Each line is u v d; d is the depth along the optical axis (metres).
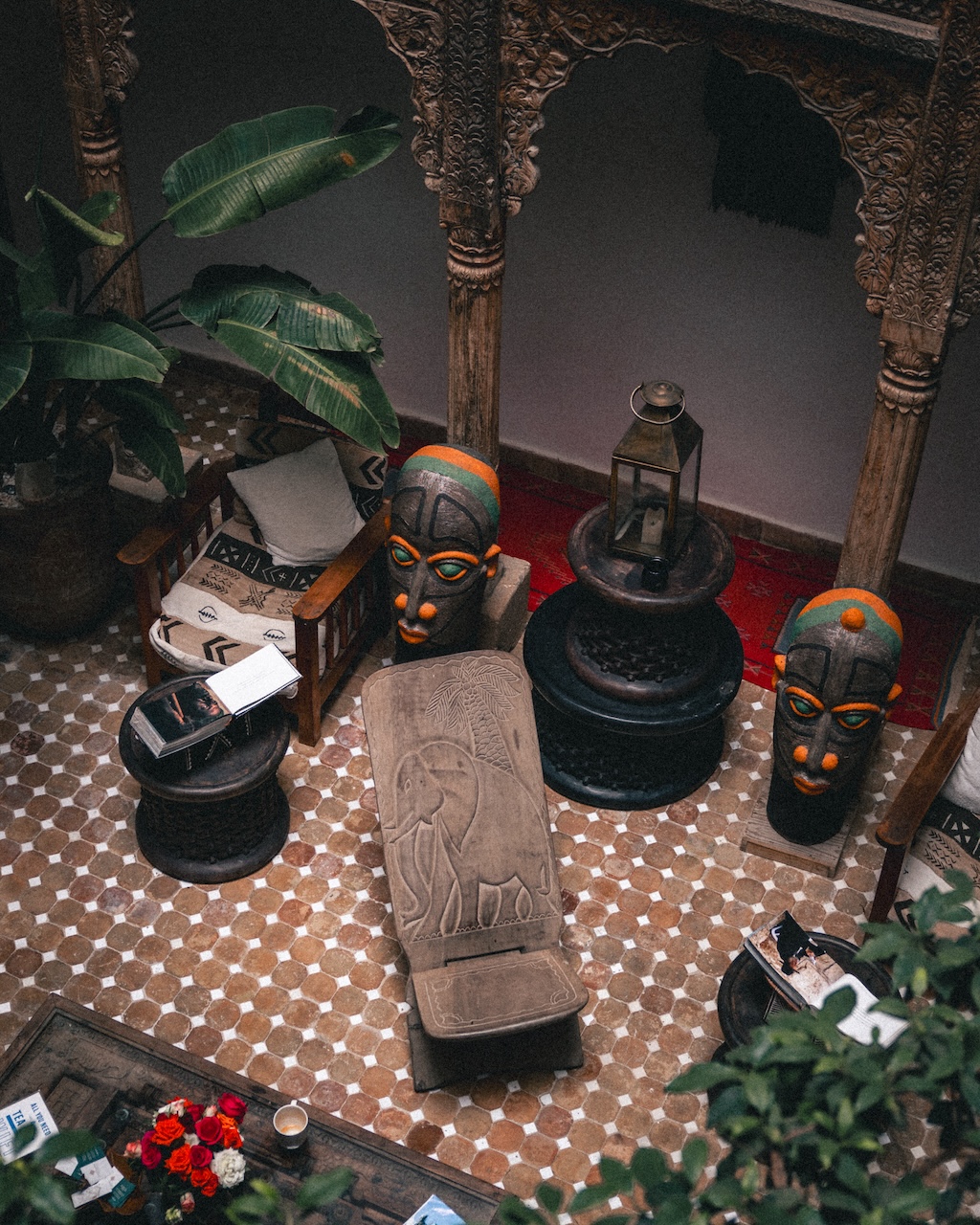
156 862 6.59
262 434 7.45
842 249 7.18
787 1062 3.32
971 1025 3.11
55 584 7.25
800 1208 3.02
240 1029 6.08
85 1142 2.96
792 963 5.48
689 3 5.36
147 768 6.18
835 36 5.16
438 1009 5.52
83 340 6.26
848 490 7.95
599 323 8.01
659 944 6.45
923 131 5.20
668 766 6.86
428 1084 5.86
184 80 8.34
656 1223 3.00
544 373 8.34
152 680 7.12
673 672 6.58
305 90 8.11
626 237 7.65
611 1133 5.81
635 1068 6.02
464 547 6.39
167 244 9.02
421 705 6.11
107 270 7.36
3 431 6.90
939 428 7.49
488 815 5.95
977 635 7.83
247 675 6.37
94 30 6.70
